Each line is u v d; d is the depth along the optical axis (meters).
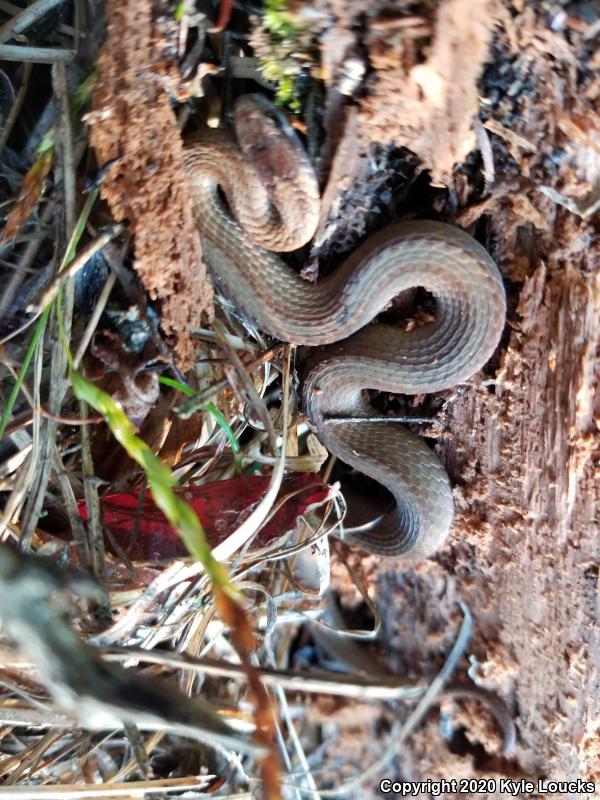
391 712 0.16
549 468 0.12
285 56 0.09
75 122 0.10
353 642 0.15
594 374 0.11
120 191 0.09
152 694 0.07
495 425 0.12
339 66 0.09
